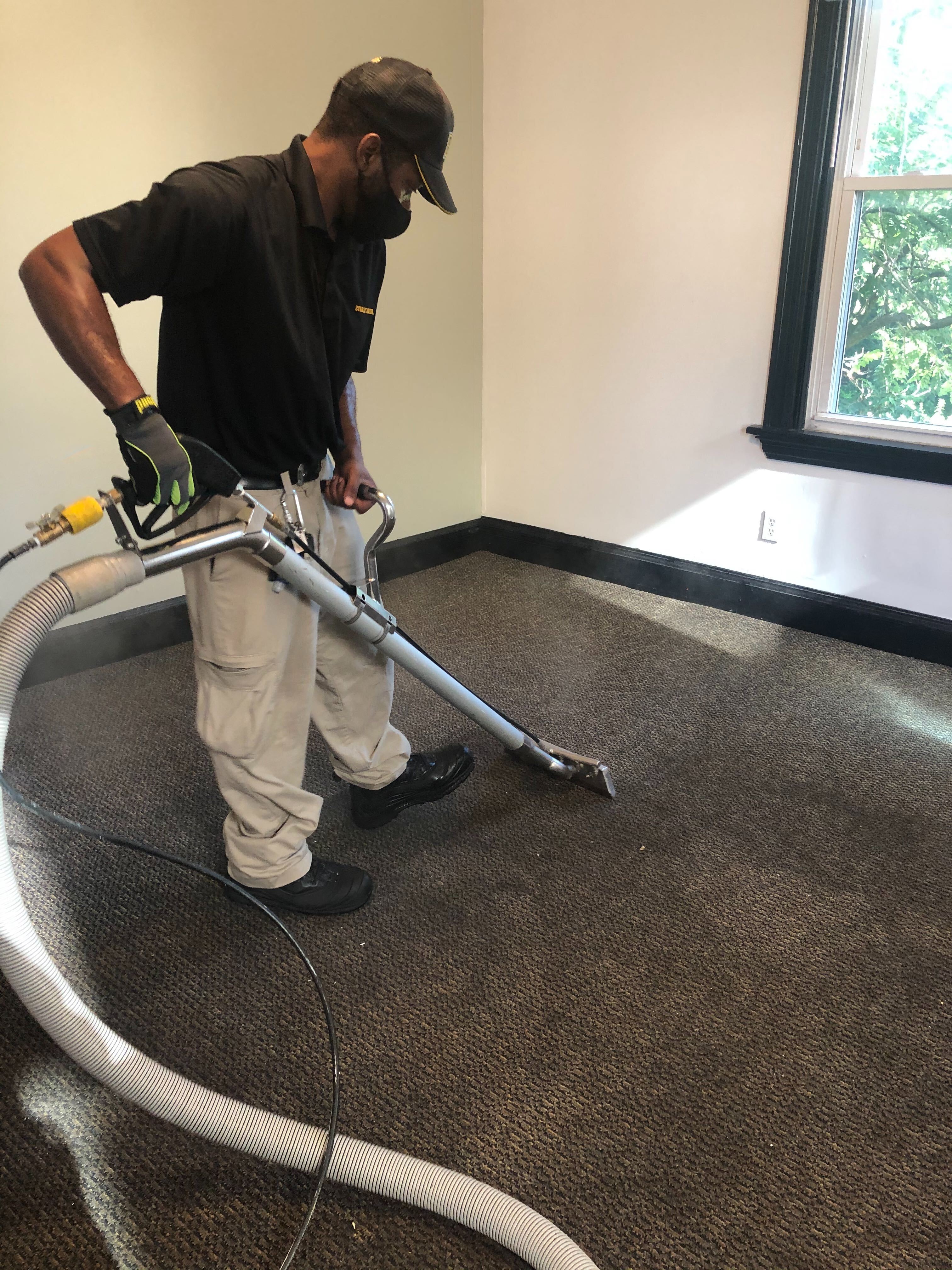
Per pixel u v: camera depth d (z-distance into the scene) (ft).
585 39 9.25
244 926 5.25
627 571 10.64
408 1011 4.68
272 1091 4.24
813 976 4.88
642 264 9.55
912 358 8.24
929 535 8.41
